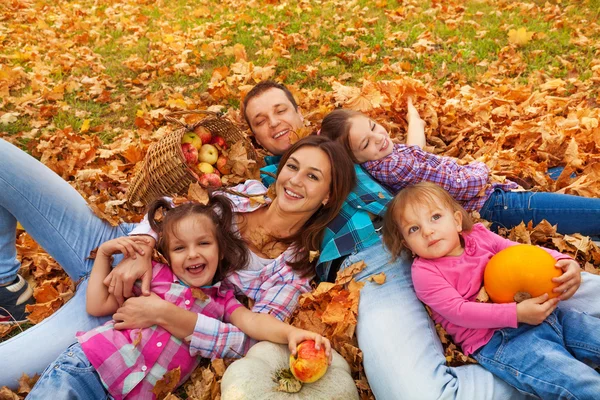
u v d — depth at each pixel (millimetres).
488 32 5824
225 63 5664
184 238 2654
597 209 3043
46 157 4168
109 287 2646
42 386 2266
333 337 2672
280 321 2650
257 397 2193
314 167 2801
